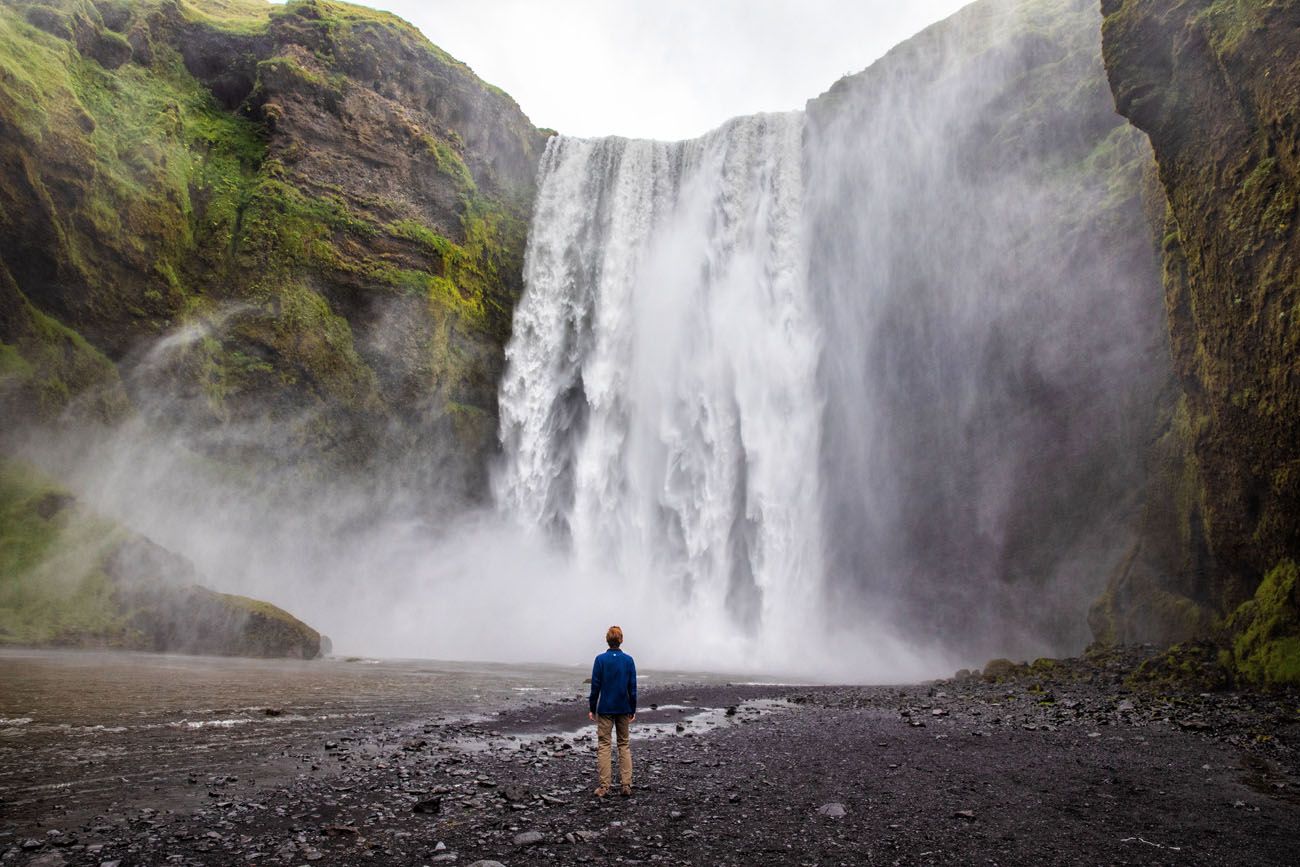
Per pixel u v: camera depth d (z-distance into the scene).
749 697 17.66
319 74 40.00
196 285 35.31
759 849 6.11
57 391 29.19
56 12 33.22
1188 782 8.53
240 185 37.50
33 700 12.66
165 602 25.19
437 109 44.47
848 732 12.11
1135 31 18.08
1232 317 16.41
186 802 7.24
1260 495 16.92
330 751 9.88
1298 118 13.94
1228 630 17.45
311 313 37.31
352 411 38.09
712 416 42.09
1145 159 24.80
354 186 39.81
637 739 11.45
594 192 46.91
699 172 45.31
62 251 30.22
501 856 5.87
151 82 36.88
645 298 44.75
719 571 40.69
